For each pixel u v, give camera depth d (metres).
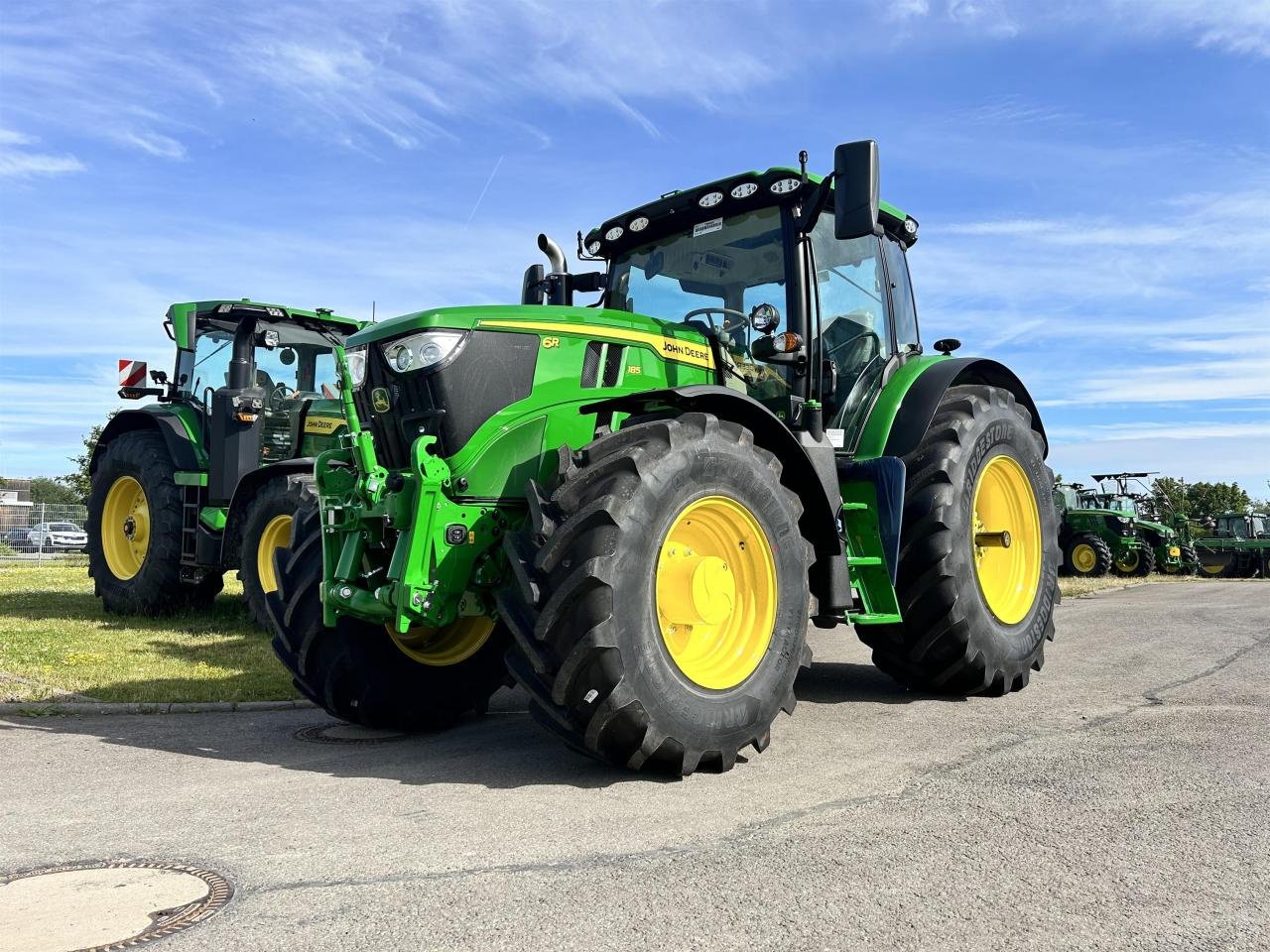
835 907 2.22
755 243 4.98
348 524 3.76
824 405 4.96
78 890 2.38
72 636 7.39
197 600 8.88
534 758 3.77
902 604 4.77
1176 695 4.73
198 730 4.39
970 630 4.72
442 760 3.75
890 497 4.55
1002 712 4.49
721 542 3.71
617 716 3.20
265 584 7.40
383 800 3.14
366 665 4.19
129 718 4.68
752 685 3.58
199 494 8.51
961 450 4.91
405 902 2.27
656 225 5.25
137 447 8.78
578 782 3.35
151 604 8.62
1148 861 2.51
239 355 8.52
